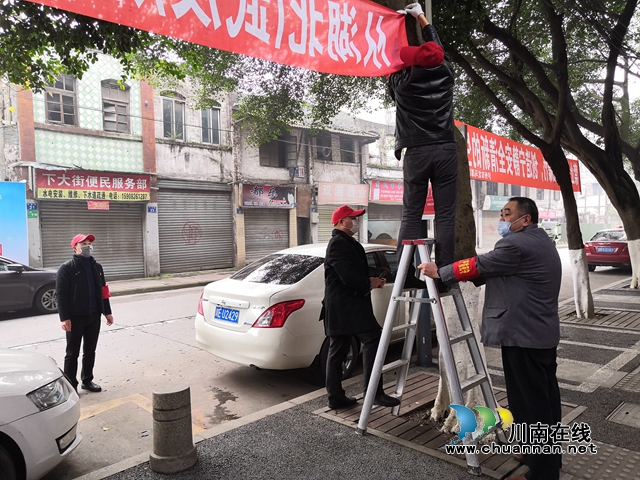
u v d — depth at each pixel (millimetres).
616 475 2846
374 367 3379
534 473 2646
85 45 5160
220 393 4707
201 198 16656
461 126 6434
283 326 4434
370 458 3076
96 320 4684
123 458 3379
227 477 2881
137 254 14992
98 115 13906
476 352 3172
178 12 2242
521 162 8516
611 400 4074
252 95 11211
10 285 8719
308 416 3771
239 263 17547
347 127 22250
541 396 2650
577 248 7770
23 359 3086
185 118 16047
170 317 8461
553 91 8344
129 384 4945
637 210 9914
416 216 3125
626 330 6840
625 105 11891
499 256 2625
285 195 18859
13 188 12008
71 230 13539
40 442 2689
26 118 12438
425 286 3406
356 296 3846
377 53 3066
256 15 2518
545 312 2635
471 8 6066
